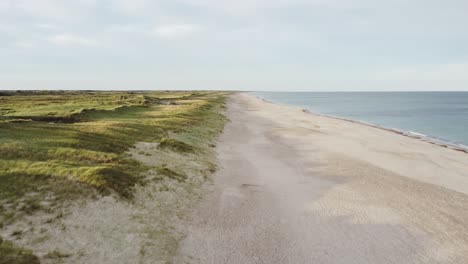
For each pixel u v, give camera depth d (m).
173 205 17.28
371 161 30.78
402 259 13.98
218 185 21.75
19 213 13.11
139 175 19.25
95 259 11.82
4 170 16.08
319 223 17.02
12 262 10.60
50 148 20.62
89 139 24.67
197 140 33.22
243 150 33.50
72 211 14.09
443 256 14.34
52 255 11.44
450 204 20.39
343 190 22.11
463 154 35.69
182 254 13.29
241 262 13.23
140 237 13.73
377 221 17.45
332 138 43.06
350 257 13.98
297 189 22.06
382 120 75.50
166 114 48.25
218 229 15.77
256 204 19.09
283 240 15.13
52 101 67.25
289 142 39.22
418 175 26.77
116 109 48.06
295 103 152.62
